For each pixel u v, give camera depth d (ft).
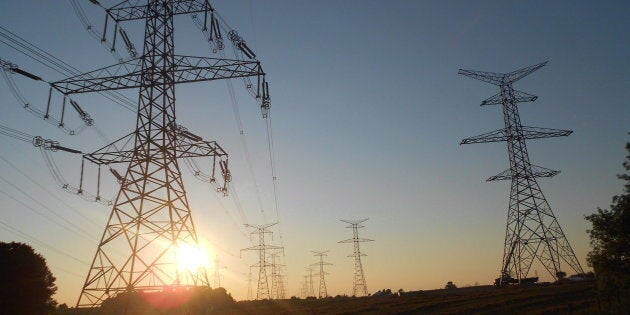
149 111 186.09
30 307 172.55
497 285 378.73
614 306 155.94
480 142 323.98
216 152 209.36
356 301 357.82
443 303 278.67
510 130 322.55
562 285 316.19
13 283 169.99
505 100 326.85
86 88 180.14
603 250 139.03
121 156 187.93
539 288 310.04
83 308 168.45
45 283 180.45
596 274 144.66
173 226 179.22
